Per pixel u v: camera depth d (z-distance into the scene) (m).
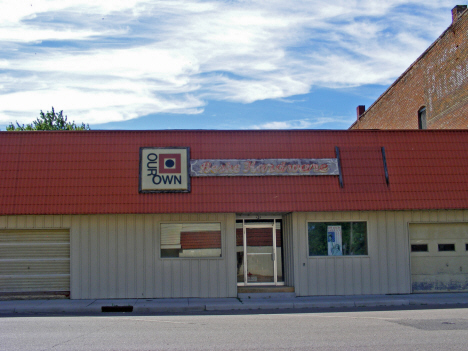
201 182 15.14
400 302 14.24
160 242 15.26
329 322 10.88
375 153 15.92
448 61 23.06
